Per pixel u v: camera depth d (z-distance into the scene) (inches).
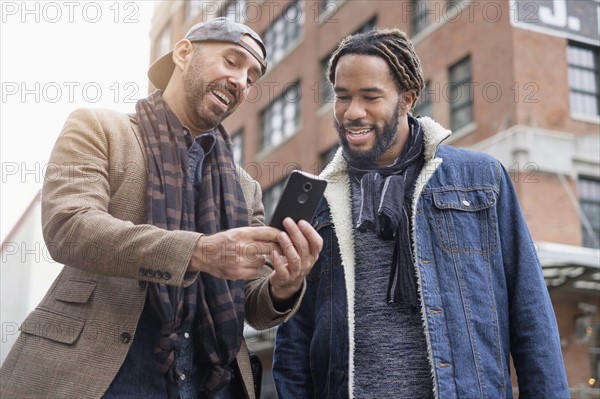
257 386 86.2
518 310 80.0
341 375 81.0
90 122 79.5
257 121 693.3
